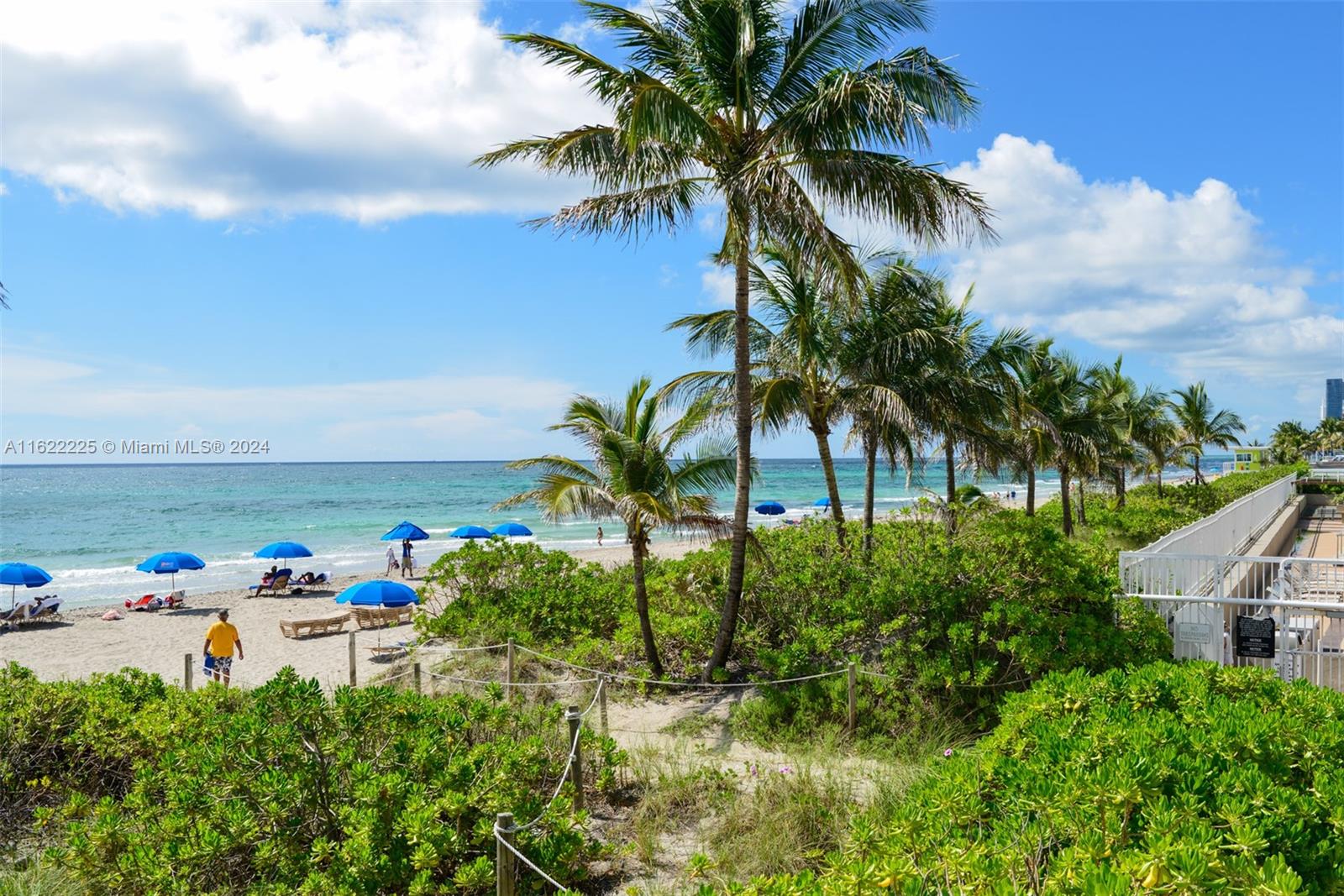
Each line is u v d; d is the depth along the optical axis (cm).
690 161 1185
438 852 625
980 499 1445
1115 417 2955
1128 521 2842
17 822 771
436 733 746
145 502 8356
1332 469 5241
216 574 3694
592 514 1294
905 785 758
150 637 2144
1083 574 1155
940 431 1753
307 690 682
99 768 841
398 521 6312
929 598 1170
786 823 725
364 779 660
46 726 863
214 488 11256
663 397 1421
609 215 1188
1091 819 369
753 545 1362
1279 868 303
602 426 1345
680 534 1359
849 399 1648
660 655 1416
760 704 1128
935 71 1060
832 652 1177
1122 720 481
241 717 666
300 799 645
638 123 992
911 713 1040
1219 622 1050
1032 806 388
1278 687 552
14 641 2114
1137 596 1107
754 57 1138
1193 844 317
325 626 2141
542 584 1762
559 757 849
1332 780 398
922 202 1102
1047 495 7569
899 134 1043
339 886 585
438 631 1697
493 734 869
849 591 1276
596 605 1698
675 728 1117
